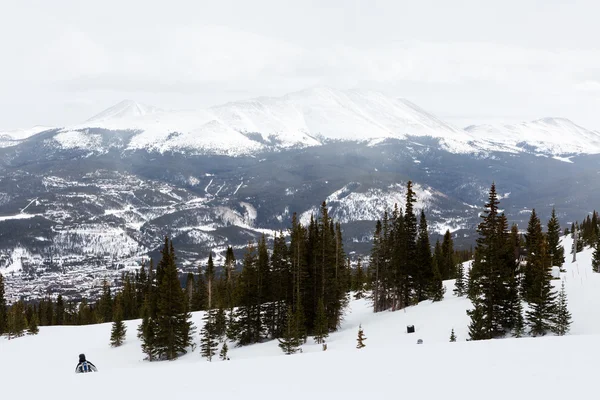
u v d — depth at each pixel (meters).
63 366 47.06
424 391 10.34
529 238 66.06
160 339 53.38
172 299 53.75
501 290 37.34
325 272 59.06
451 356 13.58
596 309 37.22
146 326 55.81
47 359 53.28
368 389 10.88
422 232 66.94
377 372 12.36
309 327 58.44
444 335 40.75
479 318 36.28
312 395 10.75
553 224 72.81
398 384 11.07
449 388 10.41
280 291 58.62
